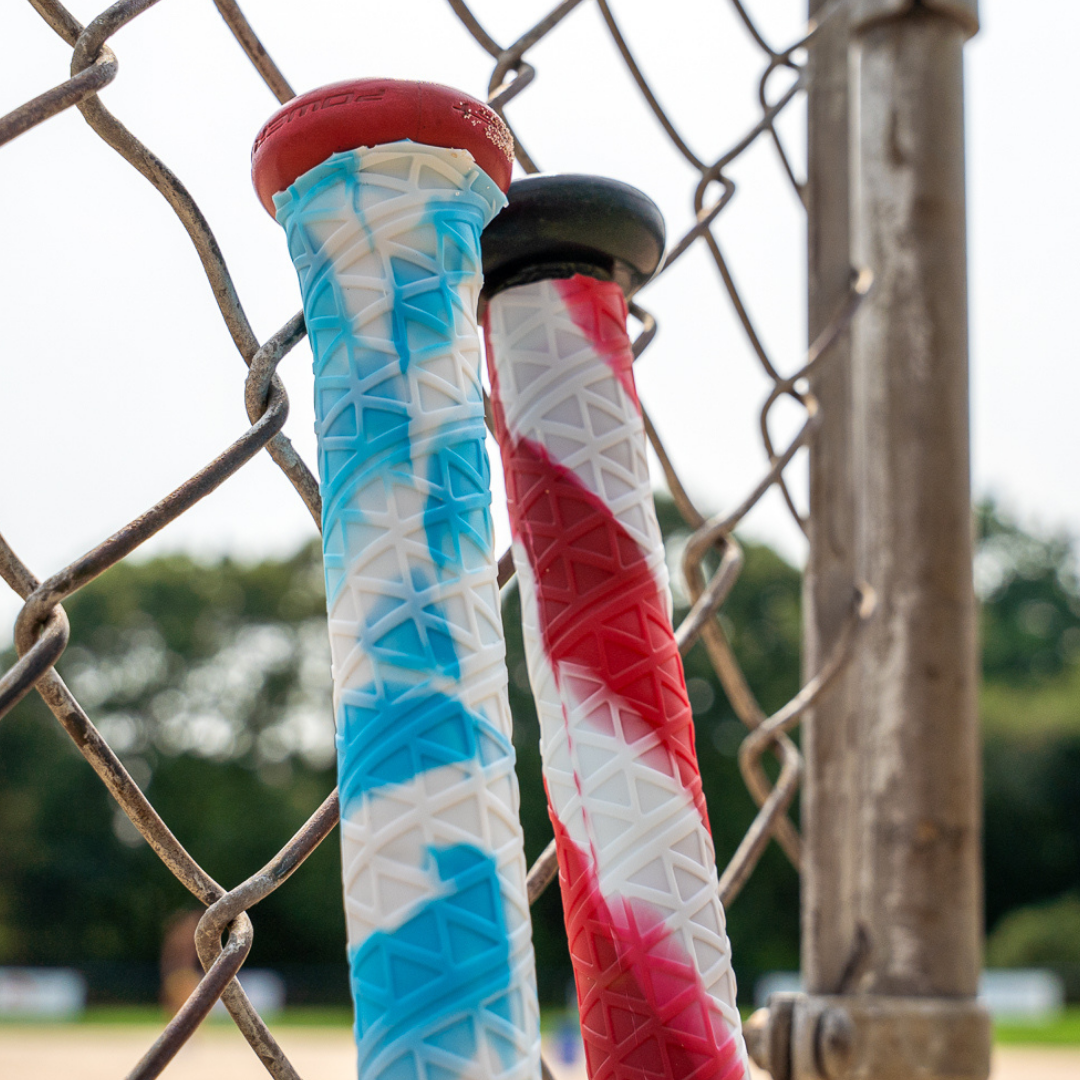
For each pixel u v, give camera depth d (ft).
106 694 98.07
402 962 1.61
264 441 2.04
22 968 92.27
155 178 2.13
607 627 2.08
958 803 4.35
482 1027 1.61
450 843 1.65
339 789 1.73
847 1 4.37
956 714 4.40
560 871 2.12
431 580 1.73
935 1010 4.05
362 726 1.69
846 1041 3.78
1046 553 112.88
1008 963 92.53
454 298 1.86
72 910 93.71
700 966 2.00
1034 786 97.55
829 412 4.19
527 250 2.21
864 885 4.34
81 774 94.89
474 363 1.90
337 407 1.81
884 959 4.26
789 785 4.01
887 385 4.55
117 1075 41.91
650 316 3.19
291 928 89.56
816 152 4.26
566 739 2.08
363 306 1.81
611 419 2.20
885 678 4.42
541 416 2.19
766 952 84.48
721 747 86.69
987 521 113.50
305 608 101.91
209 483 1.95
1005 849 97.09
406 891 1.63
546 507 2.16
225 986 1.96
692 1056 1.96
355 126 1.80
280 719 100.12
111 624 99.04
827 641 4.09
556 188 2.17
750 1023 4.00
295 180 1.86
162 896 94.48
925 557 4.44
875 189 4.64
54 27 2.12
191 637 99.76
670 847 2.02
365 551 1.74
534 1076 1.66
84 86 1.99
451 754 1.68
